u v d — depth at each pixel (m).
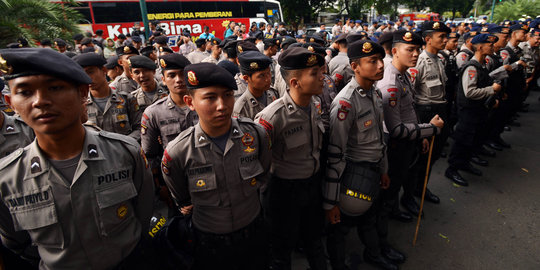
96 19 12.24
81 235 1.18
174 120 2.51
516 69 4.45
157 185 2.64
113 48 9.89
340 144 1.99
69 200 1.15
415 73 3.27
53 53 1.01
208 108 1.41
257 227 1.76
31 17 7.05
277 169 2.00
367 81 2.03
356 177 2.11
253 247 1.75
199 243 1.68
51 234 1.15
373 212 2.39
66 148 1.15
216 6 14.66
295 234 2.12
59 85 1.00
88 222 1.19
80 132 1.18
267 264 1.91
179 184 1.67
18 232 1.33
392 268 2.48
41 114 0.98
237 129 1.61
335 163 2.02
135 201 1.46
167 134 2.49
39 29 7.21
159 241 1.71
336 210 2.08
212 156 1.56
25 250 1.43
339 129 1.97
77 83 1.05
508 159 4.57
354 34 3.81
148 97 3.13
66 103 1.02
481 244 2.82
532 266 2.54
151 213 1.56
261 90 2.52
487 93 3.43
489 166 4.37
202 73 1.36
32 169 1.12
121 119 2.83
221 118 1.44
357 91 2.05
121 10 12.62
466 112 3.74
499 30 4.22
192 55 7.50
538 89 8.39
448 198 3.60
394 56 2.52
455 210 3.36
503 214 3.26
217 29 14.91
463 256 2.68
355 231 3.05
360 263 2.62
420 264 2.60
